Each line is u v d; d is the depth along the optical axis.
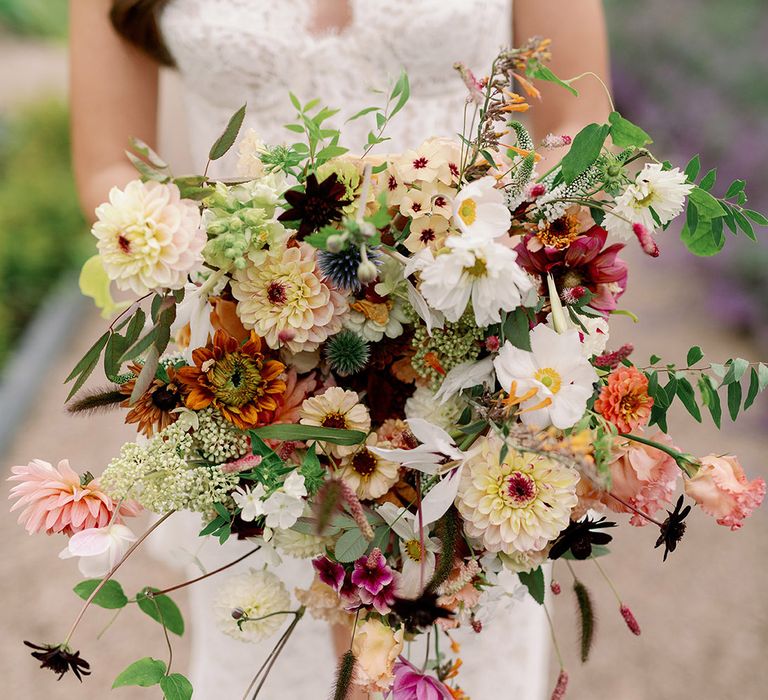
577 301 1.00
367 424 1.02
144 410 1.01
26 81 8.66
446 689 1.07
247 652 1.67
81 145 1.49
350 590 1.00
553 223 1.00
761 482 0.97
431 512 0.95
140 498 0.97
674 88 5.84
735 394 1.04
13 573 2.88
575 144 0.96
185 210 0.91
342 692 0.97
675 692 2.37
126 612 2.71
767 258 4.00
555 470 0.95
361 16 1.48
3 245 4.77
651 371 1.05
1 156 5.88
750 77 5.41
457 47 1.49
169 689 1.03
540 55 0.94
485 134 0.98
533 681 1.73
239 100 1.51
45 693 2.41
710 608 2.65
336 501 0.88
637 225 0.94
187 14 1.47
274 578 1.12
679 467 0.99
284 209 1.00
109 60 1.48
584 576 2.77
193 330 1.04
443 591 0.99
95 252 5.20
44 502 0.95
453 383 0.99
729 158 4.85
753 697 2.34
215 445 0.99
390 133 1.54
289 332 0.98
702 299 4.32
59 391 4.02
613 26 6.66
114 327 1.06
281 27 1.49
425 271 0.90
